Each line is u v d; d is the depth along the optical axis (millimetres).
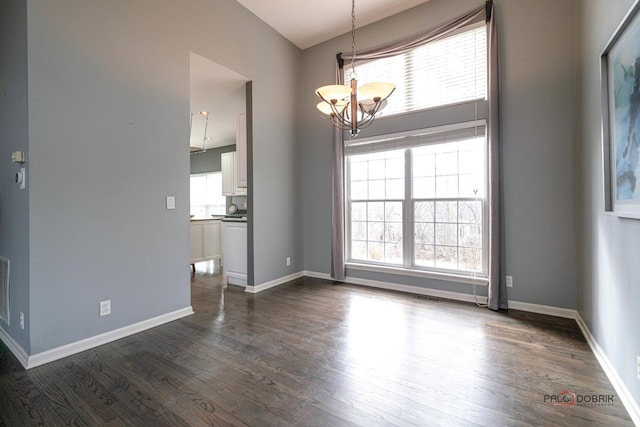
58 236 2109
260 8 3576
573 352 2162
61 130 2113
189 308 3004
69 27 2148
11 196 2197
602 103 1825
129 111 2498
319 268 4441
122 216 2465
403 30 3617
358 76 3979
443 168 3473
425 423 1482
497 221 2996
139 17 2562
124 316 2484
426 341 2359
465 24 3219
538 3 2859
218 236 5582
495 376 1877
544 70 2840
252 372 1945
